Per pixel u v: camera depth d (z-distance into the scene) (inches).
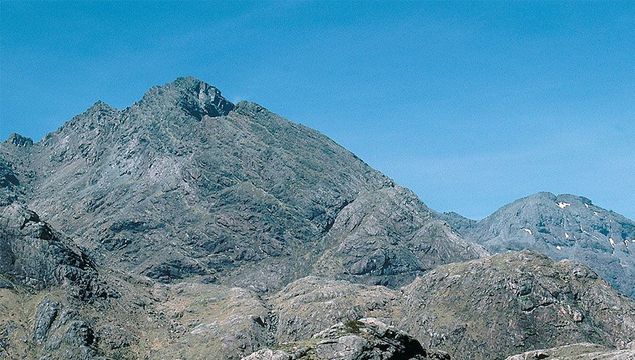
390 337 5492.1
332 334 5477.4
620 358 6919.3
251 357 5300.2
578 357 7401.6
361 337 5364.2
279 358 5187.0
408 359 5472.4
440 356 5693.9
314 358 5221.5
